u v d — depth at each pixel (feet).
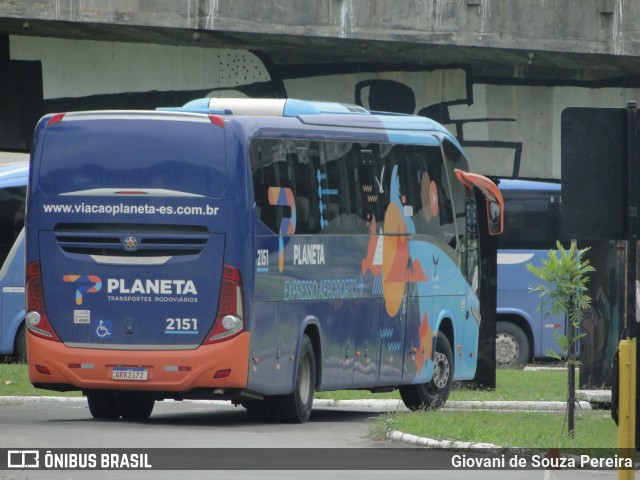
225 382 181.27
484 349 275.39
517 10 277.23
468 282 243.60
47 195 186.39
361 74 294.25
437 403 234.79
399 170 220.43
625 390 105.29
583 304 167.63
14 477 124.67
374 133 214.48
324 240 199.72
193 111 195.72
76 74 273.13
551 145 306.96
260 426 188.85
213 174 182.50
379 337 213.46
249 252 182.60
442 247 233.76
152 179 183.32
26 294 187.42
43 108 271.90
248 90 284.82
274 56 286.66
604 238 114.93
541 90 306.14
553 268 168.04
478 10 274.57
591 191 115.03
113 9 252.83
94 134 185.37
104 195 184.34
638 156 114.83
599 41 282.97
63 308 185.37
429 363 228.63
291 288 191.83
